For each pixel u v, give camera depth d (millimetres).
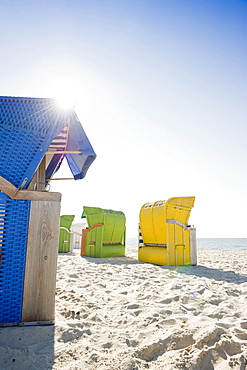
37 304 2758
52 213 2936
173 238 7914
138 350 2326
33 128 3010
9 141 2908
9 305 2680
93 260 9094
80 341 2506
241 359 2145
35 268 2791
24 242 2795
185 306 3635
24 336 2492
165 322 2994
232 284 5266
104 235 10695
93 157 3787
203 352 2246
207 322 2947
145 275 6078
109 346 2441
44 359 2156
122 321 3078
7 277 2705
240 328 2816
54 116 3082
